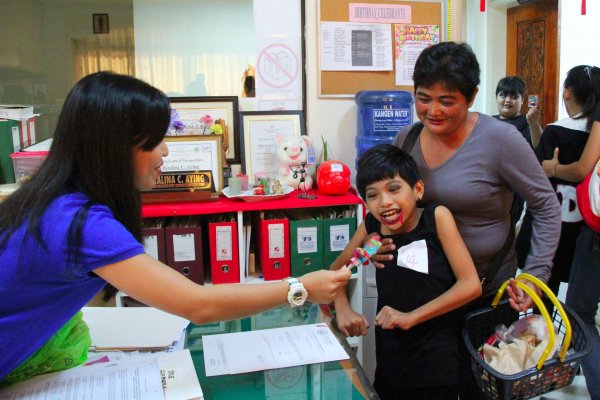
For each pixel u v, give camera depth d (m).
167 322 1.27
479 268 1.44
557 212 1.35
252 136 2.22
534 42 3.58
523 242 2.17
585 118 2.19
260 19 2.25
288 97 2.32
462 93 1.23
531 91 3.65
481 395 1.45
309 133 2.33
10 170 1.89
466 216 1.39
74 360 1.05
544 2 3.46
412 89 2.38
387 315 1.30
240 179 2.02
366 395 0.96
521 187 1.33
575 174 2.12
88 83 0.87
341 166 2.07
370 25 2.30
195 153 1.99
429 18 2.35
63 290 0.87
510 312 1.40
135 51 2.55
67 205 0.85
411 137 1.47
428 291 1.34
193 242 1.87
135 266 0.86
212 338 1.19
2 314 0.85
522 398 1.16
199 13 2.55
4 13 2.41
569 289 2.16
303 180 2.11
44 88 2.51
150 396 0.90
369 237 1.38
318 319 1.30
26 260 0.82
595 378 2.06
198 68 2.59
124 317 1.30
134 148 0.90
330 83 2.30
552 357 1.15
